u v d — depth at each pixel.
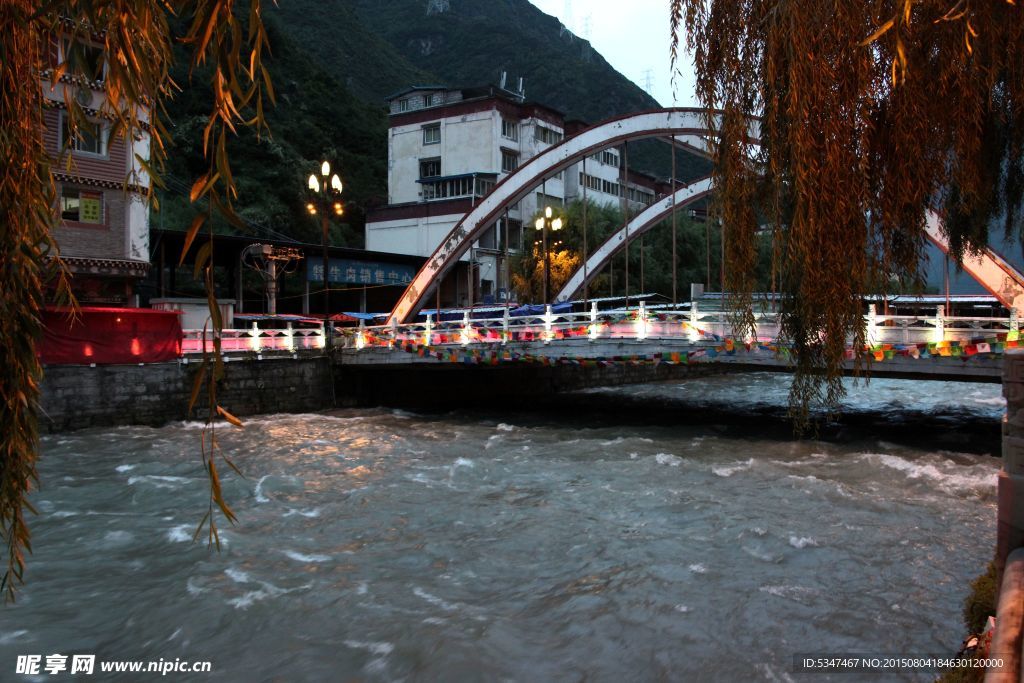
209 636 6.87
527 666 6.21
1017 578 3.32
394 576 8.45
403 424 21.88
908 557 8.84
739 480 13.33
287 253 33.62
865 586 7.91
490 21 148.38
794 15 4.68
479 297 43.62
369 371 26.53
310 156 57.66
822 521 10.45
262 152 50.91
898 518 10.60
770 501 11.65
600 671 6.11
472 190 45.94
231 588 8.04
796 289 5.13
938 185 5.31
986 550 9.11
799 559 8.80
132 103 1.98
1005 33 5.00
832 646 6.47
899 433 19.39
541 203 48.53
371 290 42.69
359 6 151.25
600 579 8.22
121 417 19.34
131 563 8.91
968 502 11.58
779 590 7.79
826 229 4.70
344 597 7.77
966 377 17.00
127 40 1.93
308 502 11.92
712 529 10.10
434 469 14.66
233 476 13.77
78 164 21.31
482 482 13.45
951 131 5.08
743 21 5.21
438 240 44.75
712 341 17.86
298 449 16.98
